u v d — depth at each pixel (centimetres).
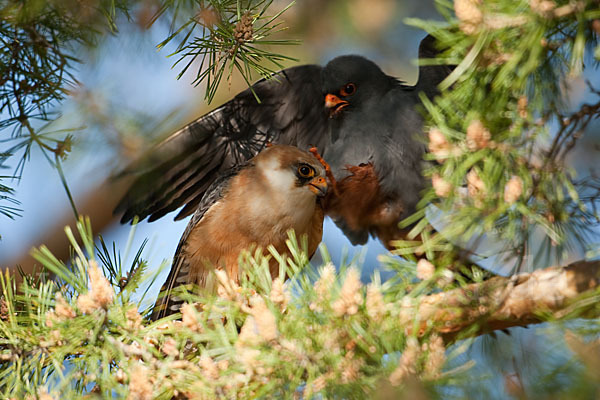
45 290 549
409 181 759
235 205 741
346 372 416
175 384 464
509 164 429
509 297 441
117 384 466
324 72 797
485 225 416
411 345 411
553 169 440
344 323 435
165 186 812
